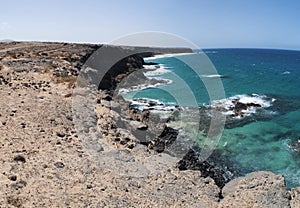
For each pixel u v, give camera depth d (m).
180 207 10.92
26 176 11.10
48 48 56.22
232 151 23.14
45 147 13.92
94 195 10.74
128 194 11.31
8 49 53.50
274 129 29.06
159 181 13.02
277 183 12.20
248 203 11.12
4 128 15.24
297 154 23.00
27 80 26.94
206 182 13.68
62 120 17.56
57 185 10.92
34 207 9.39
